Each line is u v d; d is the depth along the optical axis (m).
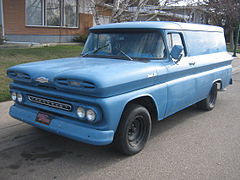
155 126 5.64
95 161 4.00
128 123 3.89
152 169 3.81
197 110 6.89
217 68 6.66
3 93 6.64
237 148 4.61
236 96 8.66
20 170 3.69
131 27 4.75
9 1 15.45
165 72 4.46
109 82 3.43
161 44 4.62
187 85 5.18
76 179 3.51
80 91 3.48
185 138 5.00
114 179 3.54
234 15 22.69
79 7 18.89
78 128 3.57
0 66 9.12
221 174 3.73
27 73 4.02
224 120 6.14
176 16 15.55
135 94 3.87
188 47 5.40
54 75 3.70
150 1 13.25
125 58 4.59
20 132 4.91
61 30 17.92
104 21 19.62
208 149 4.53
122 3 12.26
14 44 14.55
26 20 15.98
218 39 6.86
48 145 4.48
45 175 3.58
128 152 4.08
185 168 3.87
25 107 4.30
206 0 17.81
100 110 3.47
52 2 17.03
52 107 3.88
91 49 5.19
